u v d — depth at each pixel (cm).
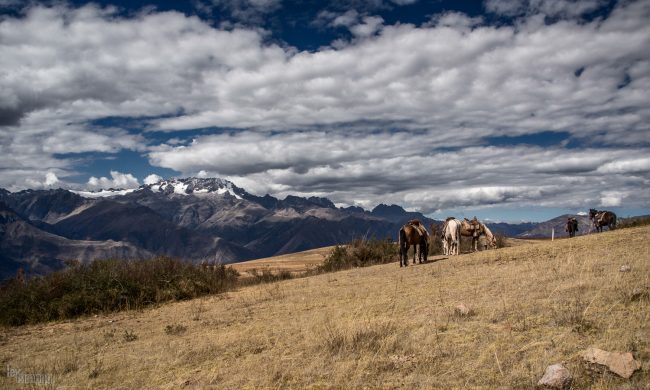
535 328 703
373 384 570
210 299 1872
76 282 1884
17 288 1817
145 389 679
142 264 2139
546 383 486
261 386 615
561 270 1209
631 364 493
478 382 533
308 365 678
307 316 1102
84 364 891
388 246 3114
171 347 951
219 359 798
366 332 777
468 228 2695
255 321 1164
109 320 1577
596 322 675
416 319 875
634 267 1092
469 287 1193
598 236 2177
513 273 1321
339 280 1900
